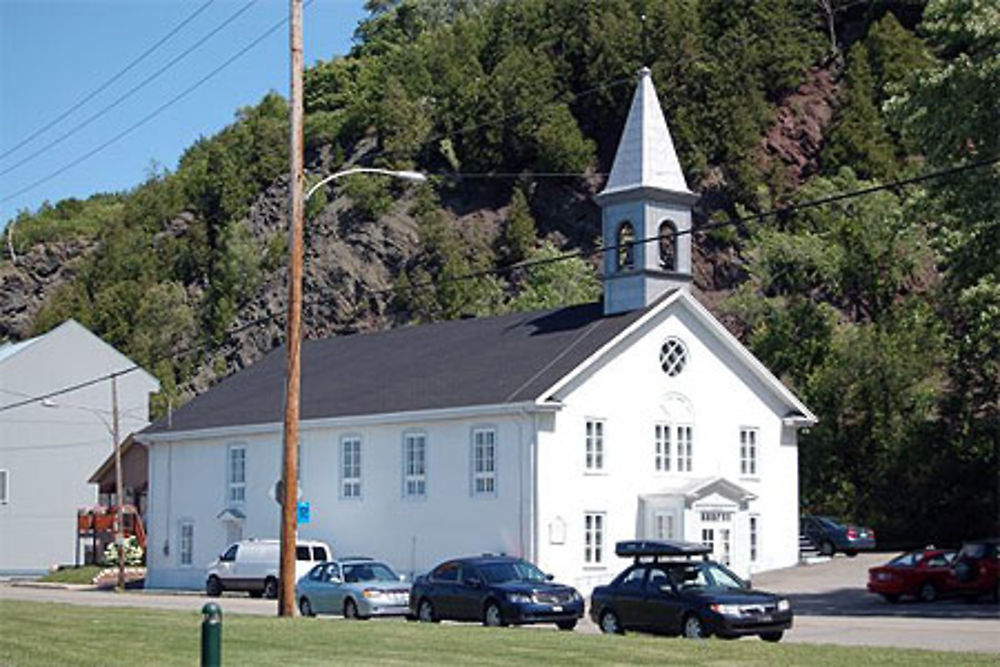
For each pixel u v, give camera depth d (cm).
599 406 5362
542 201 14675
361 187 14725
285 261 14688
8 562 9356
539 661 2336
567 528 5200
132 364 9969
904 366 7531
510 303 11462
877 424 7550
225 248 15238
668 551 3378
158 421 7169
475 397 5388
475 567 3772
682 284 5694
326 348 7175
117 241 16612
